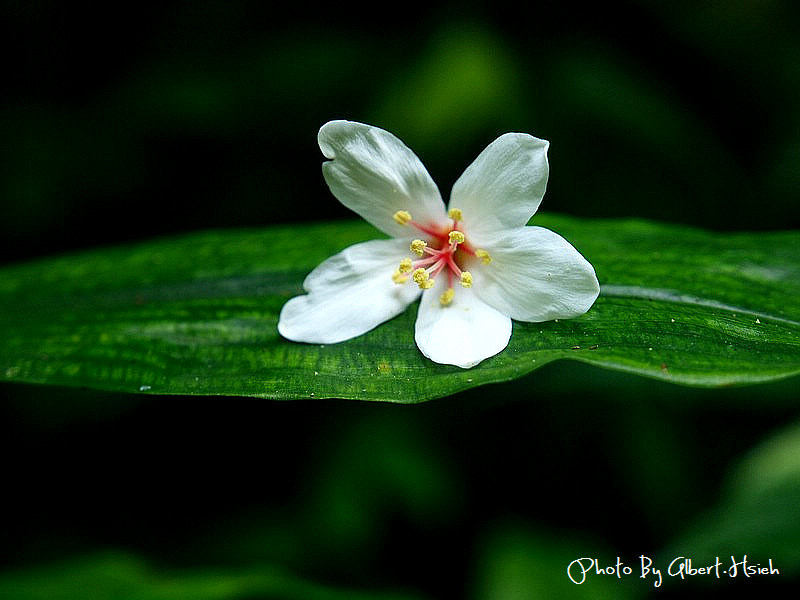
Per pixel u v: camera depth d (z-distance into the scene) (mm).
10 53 529
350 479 380
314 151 521
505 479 406
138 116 506
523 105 448
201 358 241
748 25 523
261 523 393
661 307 234
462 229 239
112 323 250
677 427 392
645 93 477
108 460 440
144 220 524
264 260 268
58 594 285
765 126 527
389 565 390
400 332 237
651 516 378
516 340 229
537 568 333
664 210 485
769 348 222
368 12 511
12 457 433
